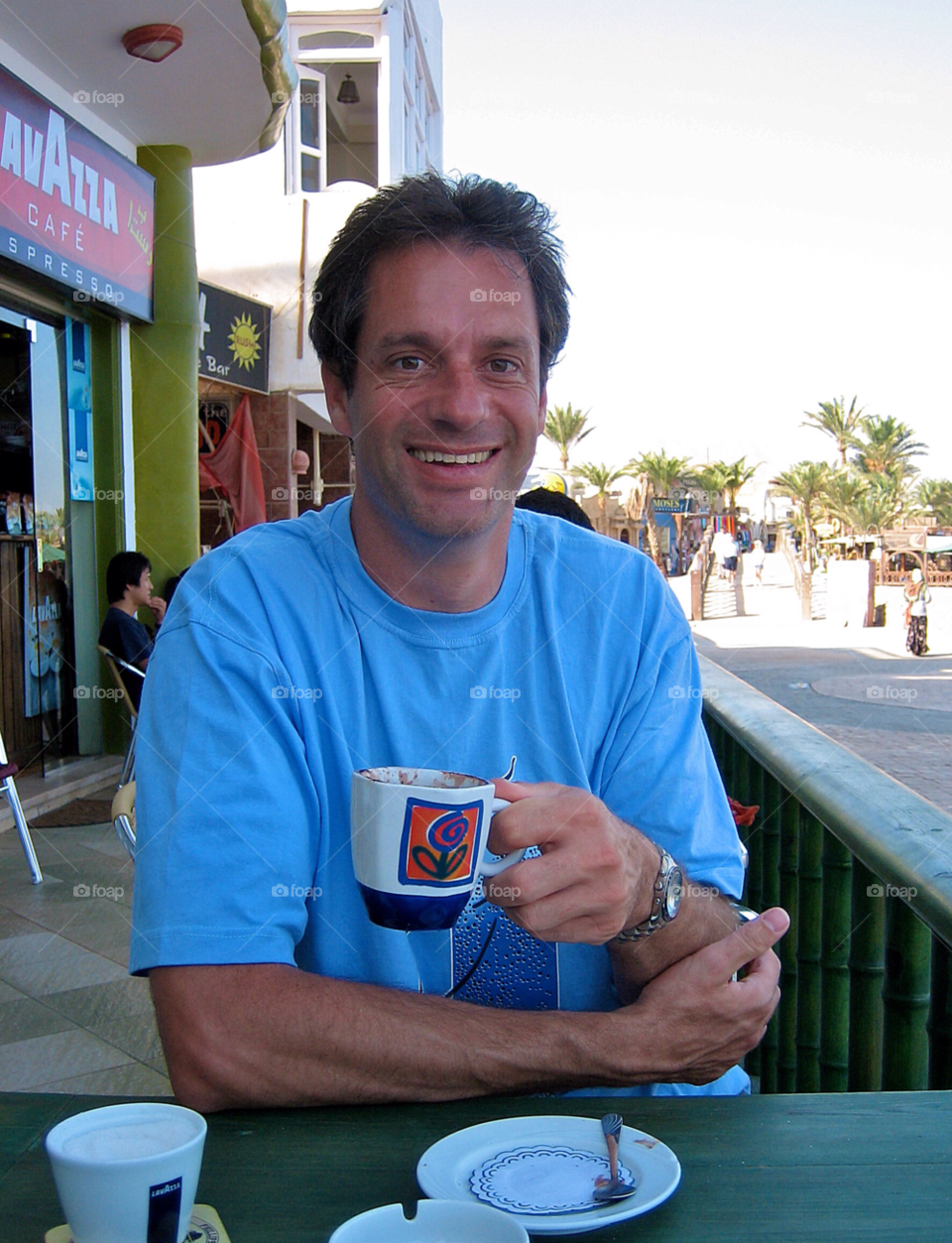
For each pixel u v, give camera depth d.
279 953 1.14
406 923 1.02
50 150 5.73
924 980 1.46
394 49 13.00
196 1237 0.83
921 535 29.39
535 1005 1.36
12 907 4.43
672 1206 0.90
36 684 6.88
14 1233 0.86
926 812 1.44
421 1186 0.90
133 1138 0.81
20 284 6.10
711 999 1.18
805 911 2.04
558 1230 0.85
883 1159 0.97
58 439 6.98
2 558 6.45
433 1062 1.08
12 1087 2.86
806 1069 2.04
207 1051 1.07
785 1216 0.88
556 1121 1.02
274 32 5.56
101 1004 3.44
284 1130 1.03
